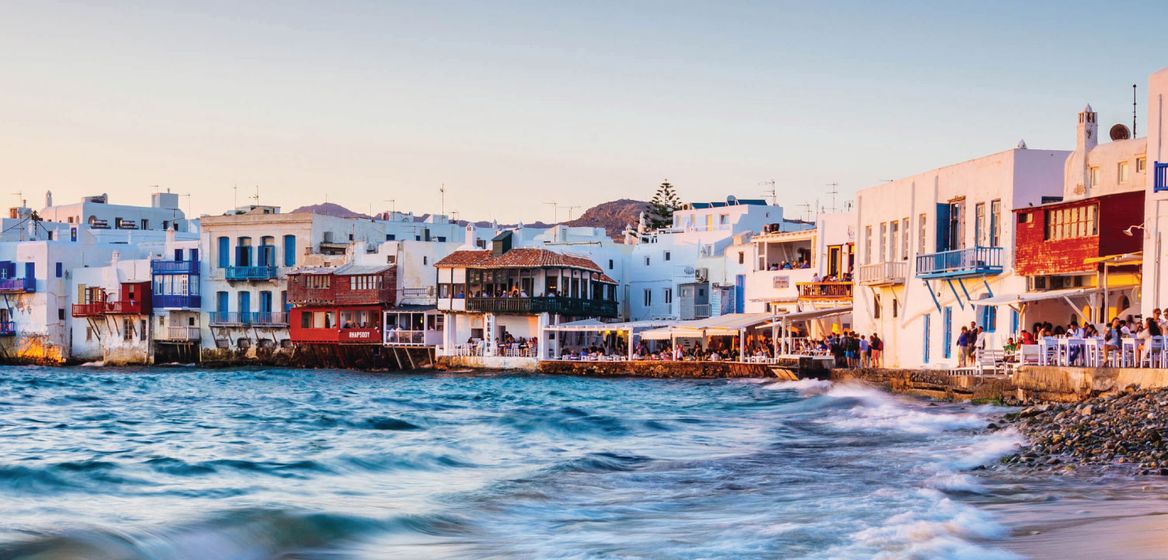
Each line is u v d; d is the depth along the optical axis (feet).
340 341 315.78
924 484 76.02
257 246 346.33
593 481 86.17
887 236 207.00
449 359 293.64
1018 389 133.08
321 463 94.63
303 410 159.02
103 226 438.81
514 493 80.89
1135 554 50.24
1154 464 77.15
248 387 228.02
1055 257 154.30
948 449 96.37
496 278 299.79
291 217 343.46
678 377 243.60
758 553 54.75
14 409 162.81
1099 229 146.00
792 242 282.36
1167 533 54.03
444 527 68.33
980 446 95.76
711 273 319.27
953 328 181.57
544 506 75.15
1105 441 87.56
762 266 287.28
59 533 62.13
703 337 268.62
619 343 306.35
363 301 315.17
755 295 280.10
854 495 73.26
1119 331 122.31
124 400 185.57
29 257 371.76
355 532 66.08
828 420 131.03
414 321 315.37
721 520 66.23
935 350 186.19
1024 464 82.94
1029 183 167.53
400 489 83.61
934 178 189.26
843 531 58.85
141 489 81.97
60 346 368.68
